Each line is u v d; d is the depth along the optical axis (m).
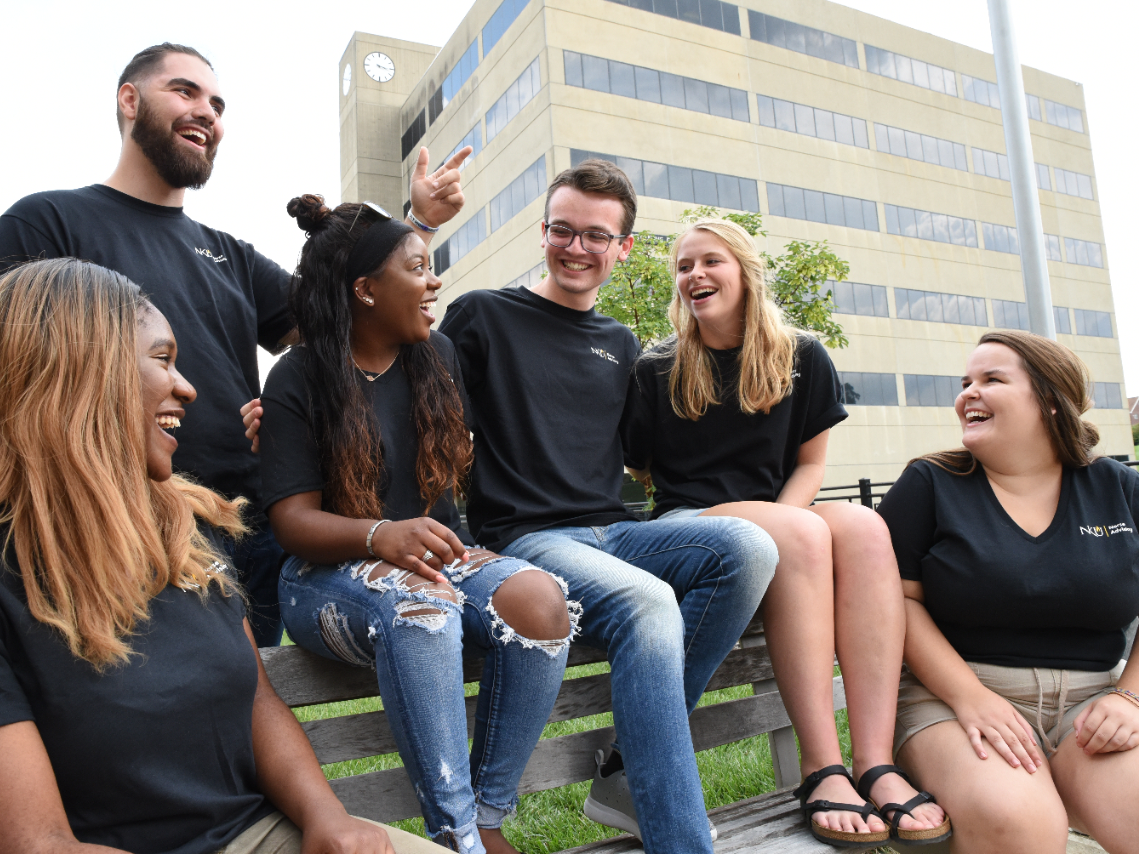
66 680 1.13
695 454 2.61
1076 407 2.14
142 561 1.23
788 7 27.78
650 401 2.64
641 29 24.55
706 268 2.49
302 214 1.99
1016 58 5.58
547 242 2.51
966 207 30.98
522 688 1.66
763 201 26.06
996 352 2.21
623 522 2.34
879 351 27.78
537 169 23.38
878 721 2.00
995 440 2.16
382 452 1.91
